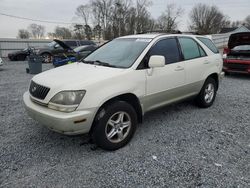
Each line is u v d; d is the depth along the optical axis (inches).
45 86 123.5
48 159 123.3
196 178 107.9
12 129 161.3
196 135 153.6
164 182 105.2
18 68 550.3
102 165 118.0
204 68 193.2
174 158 124.9
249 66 349.7
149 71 144.9
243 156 127.1
